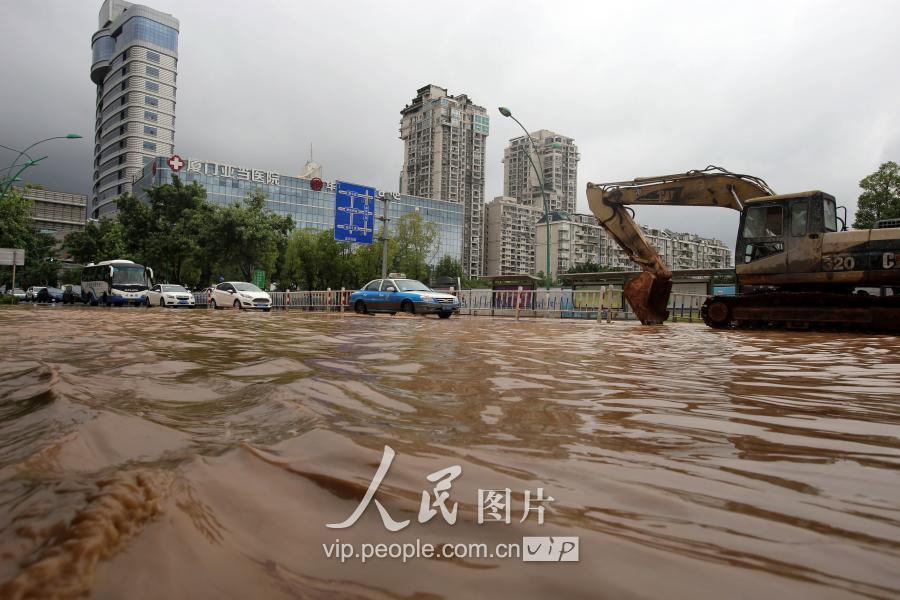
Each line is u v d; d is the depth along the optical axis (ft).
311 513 3.85
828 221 36.52
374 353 16.30
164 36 442.09
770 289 39.75
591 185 48.11
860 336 30.63
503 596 2.85
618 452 5.81
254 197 145.59
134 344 18.26
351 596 2.78
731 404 8.79
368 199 98.89
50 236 207.31
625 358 16.39
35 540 3.00
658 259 46.73
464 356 15.93
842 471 5.21
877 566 3.23
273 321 40.06
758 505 4.27
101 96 495.82
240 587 2.80
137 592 2.60
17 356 14.14
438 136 435.94
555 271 446.19
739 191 42.91
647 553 3.35
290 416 6.93
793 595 2.84
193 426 6.33
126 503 3.58
